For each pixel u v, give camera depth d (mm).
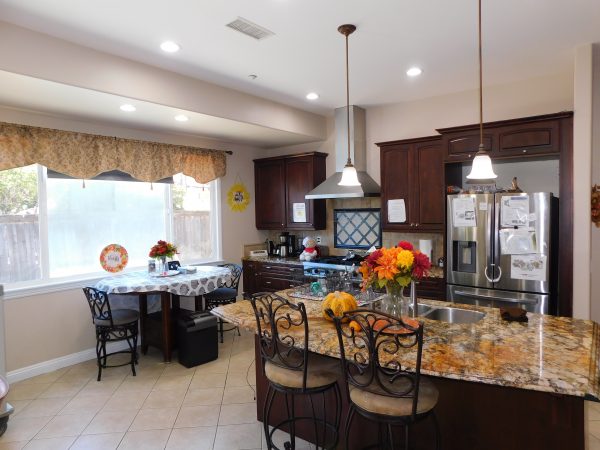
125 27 2707
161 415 2930
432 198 4285
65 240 4055
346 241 5402
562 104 3805
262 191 5934
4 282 3623
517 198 3402
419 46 3119
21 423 2838
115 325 3584
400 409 1649
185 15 2559
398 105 4816
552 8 2561
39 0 2338
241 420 2850
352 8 2518
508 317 2293
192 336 3842
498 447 1957
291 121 4855
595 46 3182
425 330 2129
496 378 1508
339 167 5027
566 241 3344
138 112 3744
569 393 1405
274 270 5387
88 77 3004
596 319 3787
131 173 4414
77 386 3439
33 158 3664
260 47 3074
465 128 3812
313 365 2111
